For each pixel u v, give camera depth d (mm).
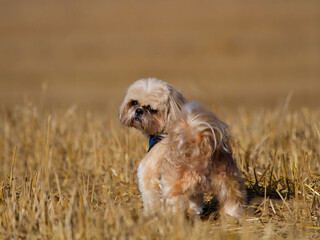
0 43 53281
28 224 7094
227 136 7527
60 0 72938
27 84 38281
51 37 55062
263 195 9141
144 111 8828
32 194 8016
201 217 8367
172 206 7441
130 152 11438
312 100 29828
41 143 12320
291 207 8289
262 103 28500
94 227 6910
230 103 28109
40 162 11742
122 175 10719
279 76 38000
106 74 40750
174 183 7543
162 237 6496
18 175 11383
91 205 8305
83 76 40531
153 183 8141
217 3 64875
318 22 53062
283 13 57156
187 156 7434
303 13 56812
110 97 32125
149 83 9070
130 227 6625
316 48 45562
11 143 13531
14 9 68500
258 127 12328
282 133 11797
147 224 6945
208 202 9266
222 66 41500
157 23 57781
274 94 31859
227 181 7559
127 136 11438
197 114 7383
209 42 48562
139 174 8430
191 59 44375
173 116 8805
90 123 13633
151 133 9078
